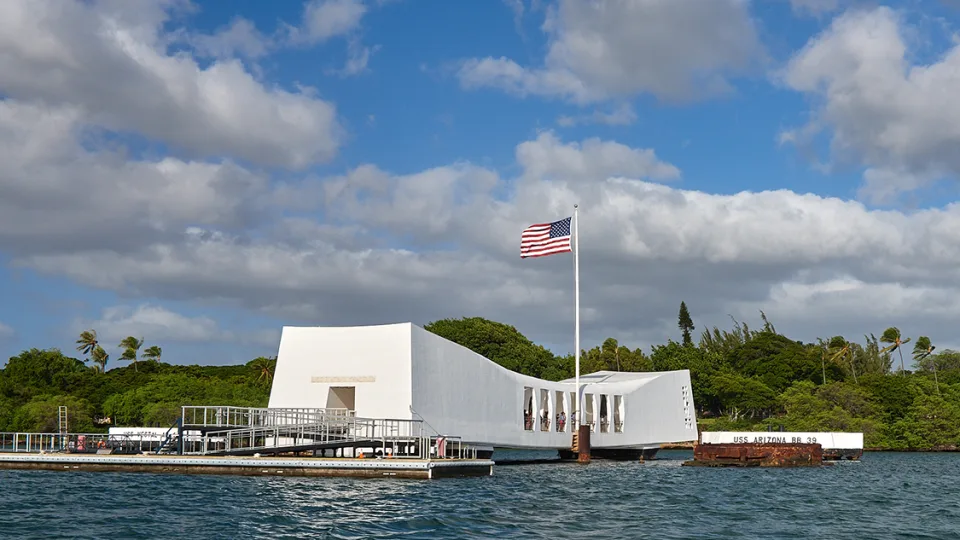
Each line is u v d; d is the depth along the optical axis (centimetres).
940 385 12600
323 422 5112
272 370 13188
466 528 2952
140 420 9656
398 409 5416
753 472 6638
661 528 3098
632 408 7906
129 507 3306
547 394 7388
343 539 2714
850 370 14425
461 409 5916
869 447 11625
